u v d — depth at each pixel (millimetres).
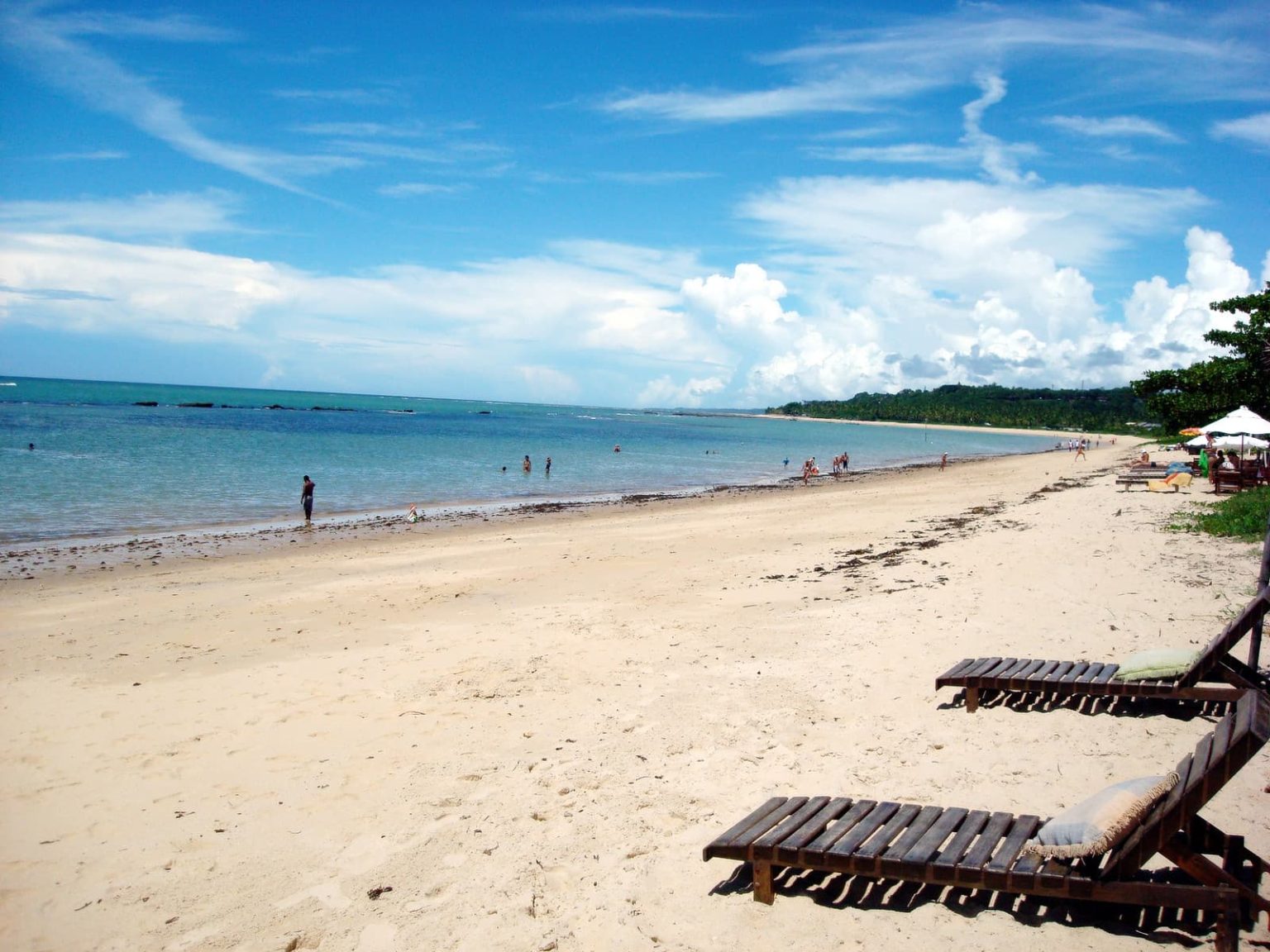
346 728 7676
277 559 18812
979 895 4480
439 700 8383
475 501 33656
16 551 19766
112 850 5484
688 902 4574
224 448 53656
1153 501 23594
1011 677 7160
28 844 5590
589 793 6082
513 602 13453
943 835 4613
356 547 20797
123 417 86562
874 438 137625
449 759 6871
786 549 18875
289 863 5270
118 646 10938
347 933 4473
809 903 4496
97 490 31375
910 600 11680
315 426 92000
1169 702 7246
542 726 7531
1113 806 4098
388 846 5430
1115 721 6855
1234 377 35969
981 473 53812
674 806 5773
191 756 7078
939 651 9039
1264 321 34719
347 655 10258
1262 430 25500
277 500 31172
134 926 4625
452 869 5105
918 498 33344
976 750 6359
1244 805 5152
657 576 15578
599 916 4492
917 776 5930
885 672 8484
